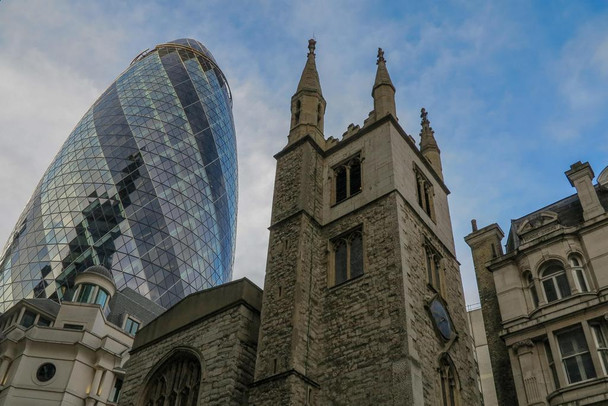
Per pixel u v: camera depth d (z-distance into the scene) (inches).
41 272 3801.7
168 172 4869.6
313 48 1779.0
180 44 6486.2
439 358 1012.5
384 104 1432.1
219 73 6614.2
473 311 1990.7
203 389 1026.1
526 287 1045.8
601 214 1006.4
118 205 4350.4
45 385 1925.4
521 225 1155.9
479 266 1189.1
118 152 4736.7
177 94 5639.8
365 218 1190.9
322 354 1024.9
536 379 920.9
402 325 943.0
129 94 5398.6
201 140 5442.9
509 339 990.4
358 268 1120.8
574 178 1106.7
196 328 1164.5
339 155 1408.7
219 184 5423.2
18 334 2089.1
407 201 1218.0
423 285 1095.0
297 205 1258.6
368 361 945.5
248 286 1157.1
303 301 1073.5
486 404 1731.1
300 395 922.1
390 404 864.9
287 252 1174.3
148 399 1159.6
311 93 1588.3
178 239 4564.5
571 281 971.3
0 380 1934.1
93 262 3917.3
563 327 932.6
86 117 5255.9
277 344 1013.2
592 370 870.4
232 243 5551.2
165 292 4185.5
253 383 973.2
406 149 1381.6
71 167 4606.3
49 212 4247.0
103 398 1982.0
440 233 1333.7
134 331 2901.1
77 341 2026.3
